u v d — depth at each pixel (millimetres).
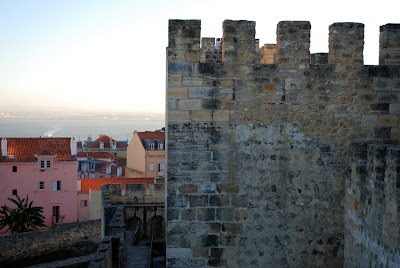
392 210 10023
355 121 12445
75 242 50219
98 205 59219
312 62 14047
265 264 12492
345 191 12500
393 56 12422
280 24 12219
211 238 12320
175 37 11945
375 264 10742
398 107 12500
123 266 20234
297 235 12516
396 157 9852
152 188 30594
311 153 12422
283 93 12281
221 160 12203
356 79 12391
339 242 12625
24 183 57844
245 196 12305
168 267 12281
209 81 12078
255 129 12242
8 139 61000
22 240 47094
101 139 125250
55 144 62250
